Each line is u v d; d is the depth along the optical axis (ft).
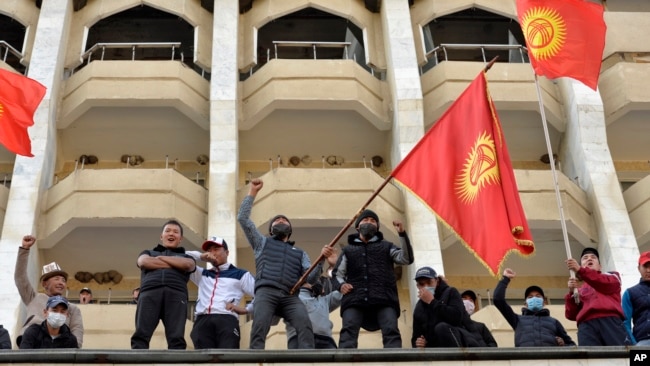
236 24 71.97
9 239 61.52
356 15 73.87
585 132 68.13
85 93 68.03
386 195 65.21
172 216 63.46
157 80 68.59
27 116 49.21
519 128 71.56
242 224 39.91
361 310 39.04
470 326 39.47
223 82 68.74
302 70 69.31
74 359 34.81
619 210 64.95
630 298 39.75
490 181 41.60
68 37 72.54
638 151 72.33
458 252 67.21
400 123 67.77
